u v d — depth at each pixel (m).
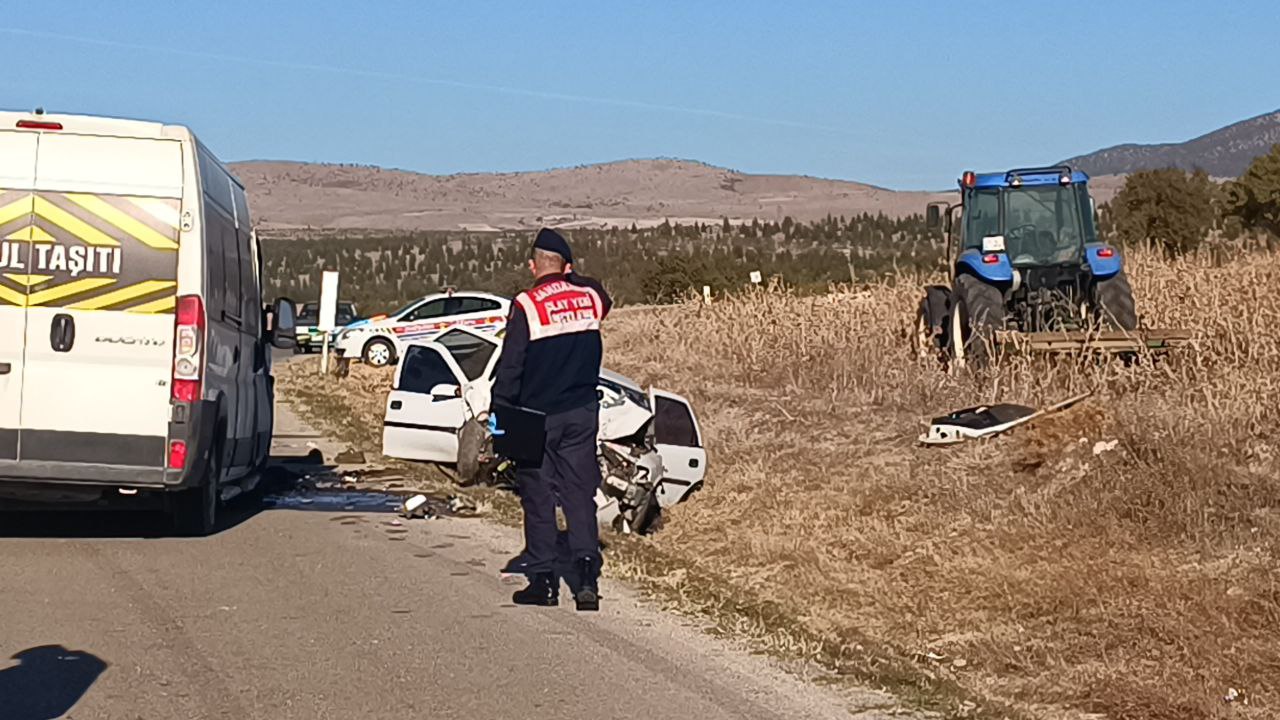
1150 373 15.09
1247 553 9.20
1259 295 17.69
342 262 118.00
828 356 19.81
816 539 11.03
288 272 112.94
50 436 10.46
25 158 10.43
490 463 14.33
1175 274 21.88
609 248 107.38
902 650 8.15
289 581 9.70
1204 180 52.16
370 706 6.78
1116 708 7.05
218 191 11.55
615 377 13.16
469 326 34.12
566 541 11.22
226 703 6.78
